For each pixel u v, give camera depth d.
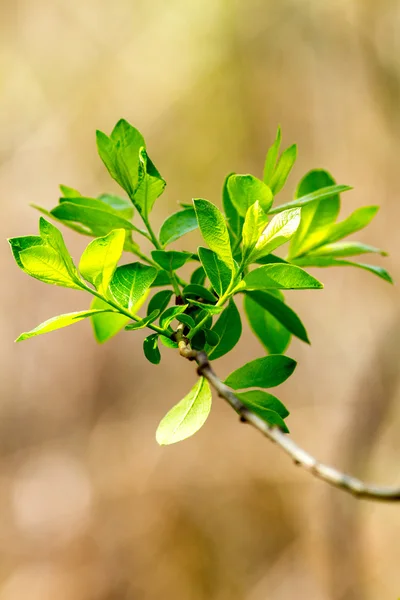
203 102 6.70
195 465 6.02
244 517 5.72
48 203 6.72
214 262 1.15
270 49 6.64
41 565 5.75
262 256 1.12
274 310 1.34
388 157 6.36
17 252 1.08
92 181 6.73
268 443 6.00
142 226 3.95
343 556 5.02
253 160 6.62
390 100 6.32
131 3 6.95
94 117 6.83
